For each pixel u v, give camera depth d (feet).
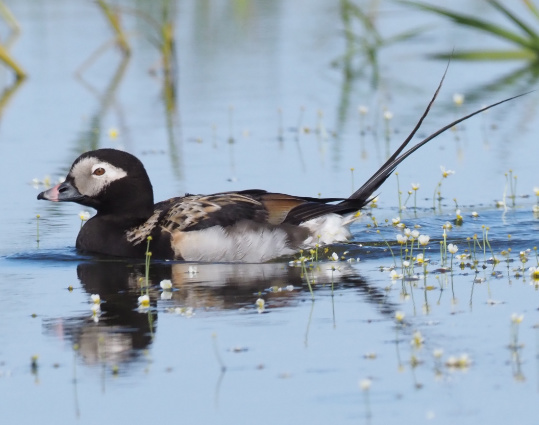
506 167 52.65
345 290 34.17
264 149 57.21
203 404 25.07
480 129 60.75
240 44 87.56
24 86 75.05
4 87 74.90
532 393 24.93
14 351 28.94
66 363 27.96
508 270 36.32
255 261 39.68
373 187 42.29
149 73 79.36
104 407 25.16
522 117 63.46
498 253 39.24
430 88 72.49
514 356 27.22
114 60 84.33
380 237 42.34
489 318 30.45
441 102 67.62
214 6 100.53
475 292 33.37
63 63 81.05
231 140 59.11
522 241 40.83
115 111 67.00
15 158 55.83
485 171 52.06
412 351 27.81
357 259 38.91
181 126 62.85
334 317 31.01
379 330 29.63
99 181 41.42
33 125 63.41
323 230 41.06
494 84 72.90
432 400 24.77
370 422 23.77
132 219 41.50
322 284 35.12
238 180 50.96
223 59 82.84
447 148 56.80
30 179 52.03
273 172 52.47
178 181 50.85
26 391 26.25
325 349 28.22
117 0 93.66
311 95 70.90
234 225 40.19
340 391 25.48
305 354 27.89
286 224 40.75
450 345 28.14
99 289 35.37
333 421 23.89
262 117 64.75
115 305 33.14
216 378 26.53
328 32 90.02
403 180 51.19
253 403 25.02
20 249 41.42
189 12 97.86
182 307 32.63
